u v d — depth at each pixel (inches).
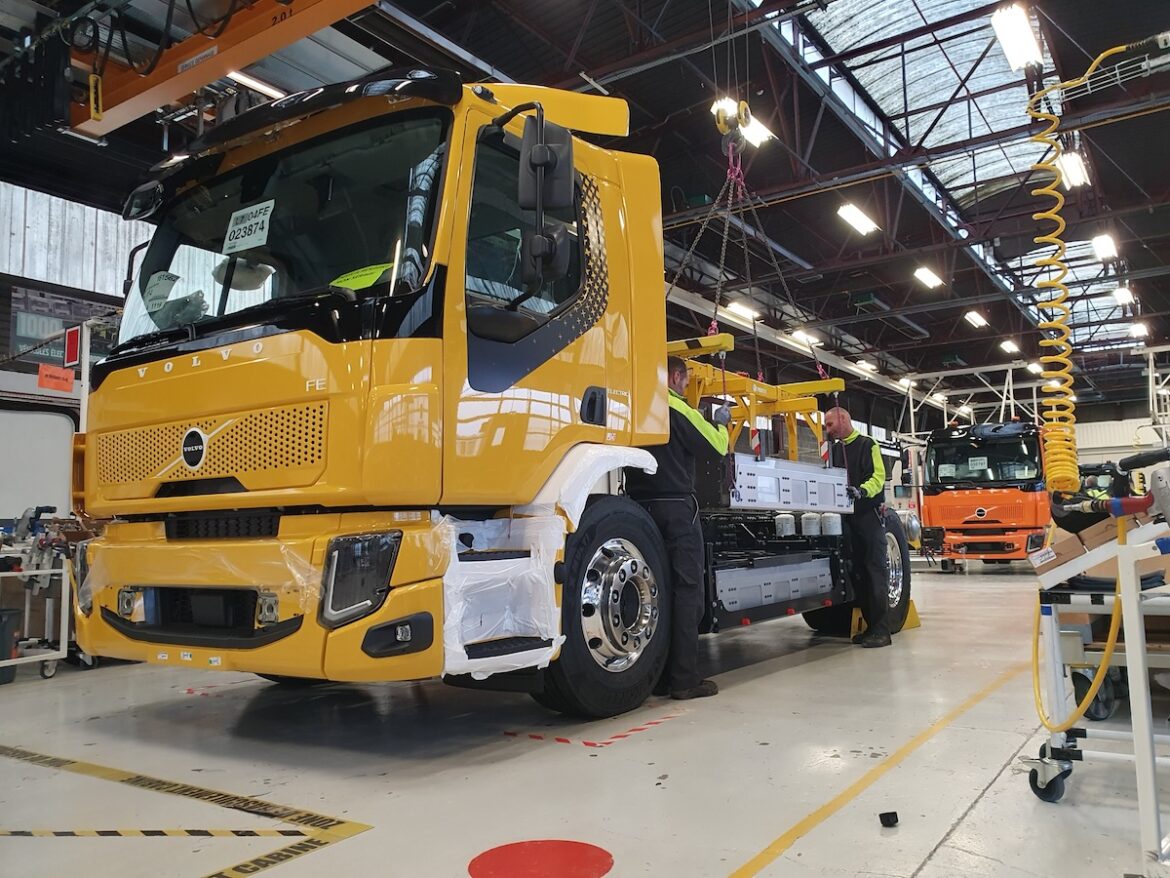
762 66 423.5
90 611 151.6
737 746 137.0
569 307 152.4
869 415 1109.1
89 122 316.2
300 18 263.7
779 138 440.1
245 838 101.3
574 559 149.9
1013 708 159.3
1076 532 109.3
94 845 99.8
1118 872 86.0
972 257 658.8
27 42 305.6
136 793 120.4
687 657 174.9
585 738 145.3
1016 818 101.7
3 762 139.3
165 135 381.4
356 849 96.8
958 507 563.8
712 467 191.3
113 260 496.1
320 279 136.3
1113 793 110.7
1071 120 421.7
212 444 132.7
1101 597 106.4
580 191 161.3
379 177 137.9
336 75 327.9
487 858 92.7
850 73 455.2
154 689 204.8
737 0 341.4
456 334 127.6
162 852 97.2
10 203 447.5
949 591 438.6
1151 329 956.6
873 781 116.9
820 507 229.3
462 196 132.6
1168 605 103.0
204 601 135.9
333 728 158.9
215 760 137.9
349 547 119.6
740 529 244.2
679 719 157.8
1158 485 91.0
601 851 93.9
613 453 153.7
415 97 133.2
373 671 117.5
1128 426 1226.0
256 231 148.1
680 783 118.1
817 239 644.7
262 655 124.7
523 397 138.6
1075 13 384.2
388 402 118.3
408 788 119.7
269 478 125.6
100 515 152.9
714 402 228.2
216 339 134.8
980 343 971.3
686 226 565.3
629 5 370.6
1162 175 565.6
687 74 426.0
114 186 484.7
